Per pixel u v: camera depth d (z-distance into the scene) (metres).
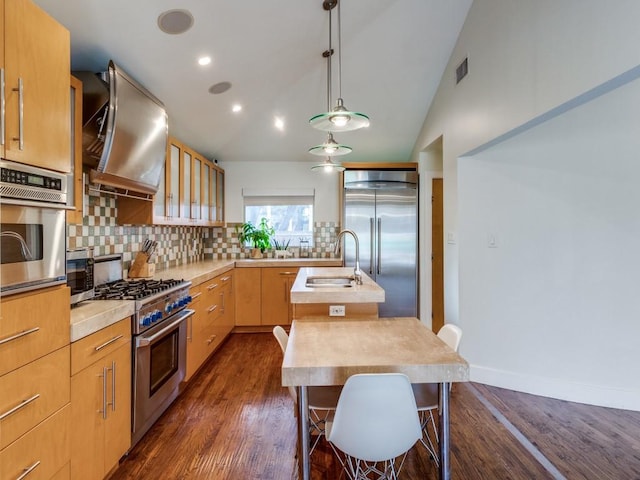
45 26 1.41
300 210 5.12
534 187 2.86
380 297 2.17
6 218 1.23
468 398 2.76
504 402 2.70
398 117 4.16
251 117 3.96
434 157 4.46
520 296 2.91
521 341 2.91
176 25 2.21
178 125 3.52
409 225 4.50
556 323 2.80
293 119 4.09
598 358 2.68
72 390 1.51
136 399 2.01
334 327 1.90
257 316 4.47
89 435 1.62
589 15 1.82
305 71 3.37
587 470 1.90
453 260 3.24
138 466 1.92
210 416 2.46
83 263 1.96
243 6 2.27
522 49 2.31
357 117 2.09
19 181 1.26
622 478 1.84
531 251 2.88
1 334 1.19
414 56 3.33
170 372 2.47
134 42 2.22
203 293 3.21
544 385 2.80
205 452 2.05
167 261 3.77
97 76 2.21
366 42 3.13
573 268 2.75
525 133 2.88
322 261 4.50
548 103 2.09
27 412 1.28
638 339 2.57
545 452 2.05
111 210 2.76
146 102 2.43
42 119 1.39
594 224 2.68
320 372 1.33
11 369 1.22
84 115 2.20
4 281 1.21
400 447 1.34
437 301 4.51
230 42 2.55
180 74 2.71
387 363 1.37
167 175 3.10
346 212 4.51
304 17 2.59
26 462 1.27
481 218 3.04
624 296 2.61
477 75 2.85
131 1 1.94
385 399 1.27
